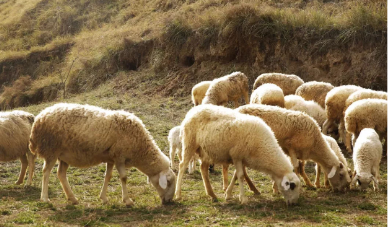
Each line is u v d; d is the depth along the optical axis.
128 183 8.36
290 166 6.66
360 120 8.99
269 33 15.78
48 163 6.71
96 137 6.55
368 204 6.62
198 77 16.58
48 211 6.49
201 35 17.11
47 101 19.41
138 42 19.19
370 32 14.07
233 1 19.66
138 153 6.80
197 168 9.51
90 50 21.58
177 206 6.81
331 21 15.16
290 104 10.64
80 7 26.70
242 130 6.62
